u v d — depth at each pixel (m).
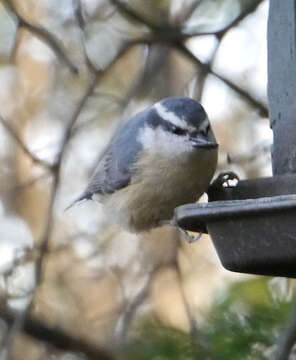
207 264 12.87
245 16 12.09
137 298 11.74
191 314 10.85
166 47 12.61
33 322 12.55
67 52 12.90
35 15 13.09
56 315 12.81
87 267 12.96
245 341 10.19
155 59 12.67
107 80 13.25
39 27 12.12
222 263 7.31
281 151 8.21
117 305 12.87
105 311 12.87
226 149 12.88
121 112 12.49
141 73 12.88
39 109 13.47
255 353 10.17
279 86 8.24
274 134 8.30
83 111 13.20
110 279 12.96
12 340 11.15
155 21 12.52
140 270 12.70
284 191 7.75
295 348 10.49
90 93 12.07
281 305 10.53
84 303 12.90
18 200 13.11
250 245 6.97
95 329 12.85
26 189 13.13
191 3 12.65
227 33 12.27
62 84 13.41
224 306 10.53
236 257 7.09
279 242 6.83
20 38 12.41
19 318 11.21
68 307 12.86
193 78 12.61
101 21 12.98
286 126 8.16
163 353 10.48
